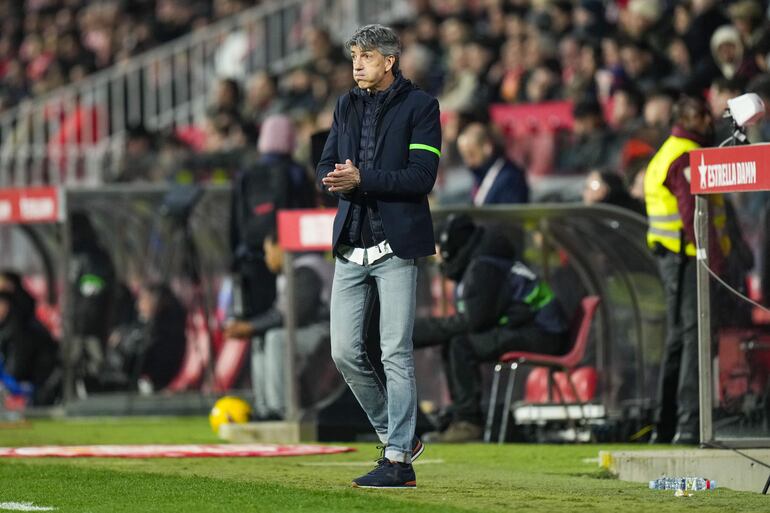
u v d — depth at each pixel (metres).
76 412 49.03
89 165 65.12
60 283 49.81
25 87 85.19
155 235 50.19
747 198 39.84
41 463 29.89
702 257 27.17
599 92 54.97
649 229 34.03
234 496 23.41
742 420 27.47
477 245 36.06
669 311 34.06
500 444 35.75
